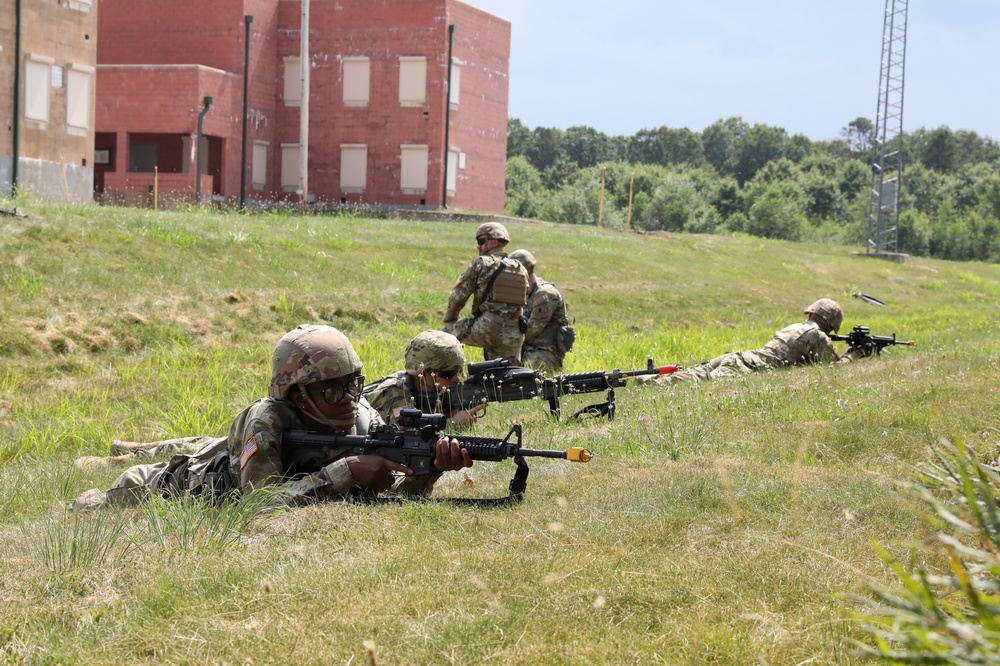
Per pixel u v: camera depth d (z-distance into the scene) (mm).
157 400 11453
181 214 23578
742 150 174750
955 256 98312
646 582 3760
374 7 48219
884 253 48406
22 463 8359
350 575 3906
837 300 31344
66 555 4352
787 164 128125
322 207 46781
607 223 97125
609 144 175625
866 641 3051
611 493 5293
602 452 7062
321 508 5031
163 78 45406
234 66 47750
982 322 23766
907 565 3861
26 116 34562
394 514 4859
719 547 4277
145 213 21703
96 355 13375
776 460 6570
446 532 4527
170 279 16609
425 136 48125
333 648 3242
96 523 4809
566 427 8570
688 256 34625
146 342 14062
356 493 5332
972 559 3166
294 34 49219
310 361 5359
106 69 45969
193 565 4109
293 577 3891
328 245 23047
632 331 20781
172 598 3770
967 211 113500
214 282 17125
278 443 5398
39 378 12219
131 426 10016
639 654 3131
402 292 19422
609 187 128375
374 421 5836
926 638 1860
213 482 5648
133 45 49031
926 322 26609
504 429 8336
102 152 48906
